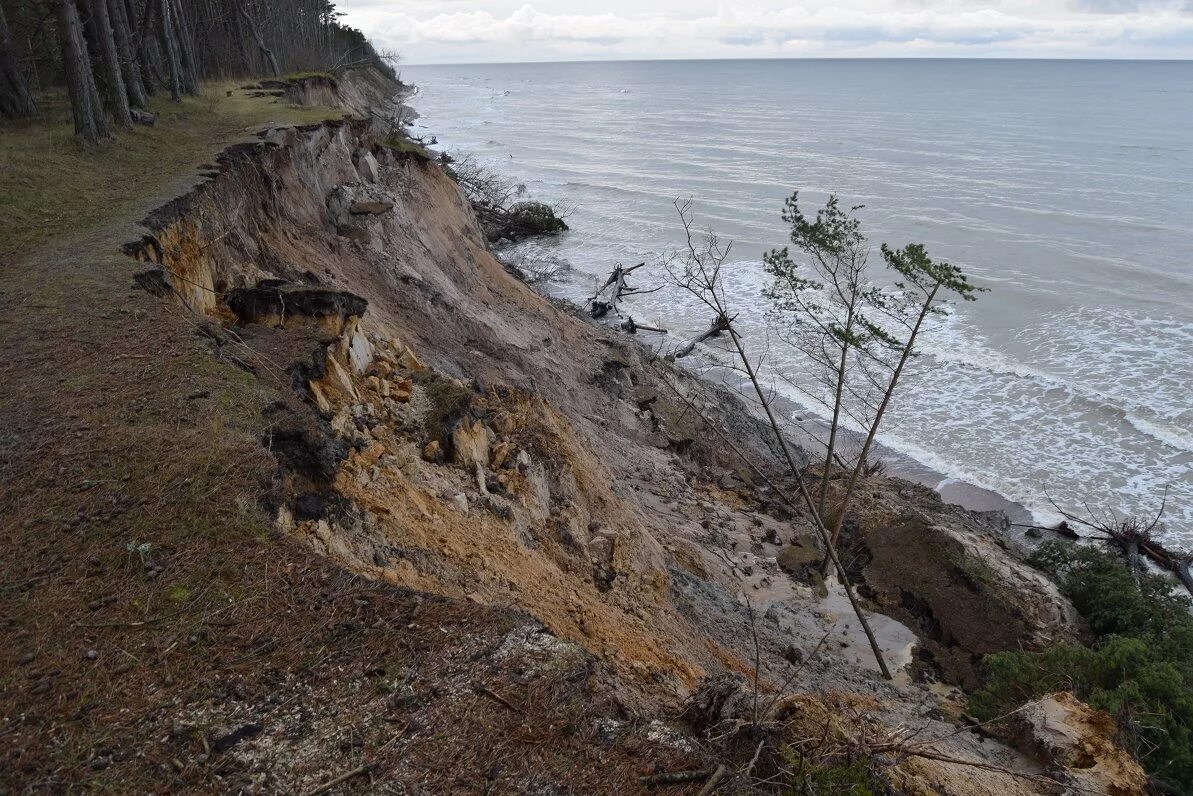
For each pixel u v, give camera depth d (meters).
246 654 5.40
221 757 4.72
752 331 35.66
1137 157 77.94
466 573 8.41
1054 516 22.94
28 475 6.77
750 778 5.37
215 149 18.89
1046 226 51.00
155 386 8.18
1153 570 20.86
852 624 15.77
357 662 5.47
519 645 5.80
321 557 6.32
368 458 9.47
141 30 29.75
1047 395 29.09
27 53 30.27
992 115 122.38
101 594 5.70
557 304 35.41
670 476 21.09
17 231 12.77
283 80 39.66
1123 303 36.88
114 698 4.98
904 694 13.19
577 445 15.34
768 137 99.44
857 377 31.27
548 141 97.62
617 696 5.80
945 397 29.53
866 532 18.98
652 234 52.06
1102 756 9.41
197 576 5.94
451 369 19.39
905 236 49.19
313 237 20.52
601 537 12.84
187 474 6.83
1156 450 25.56
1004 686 12.31
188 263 13.63
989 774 8.93
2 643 5.25
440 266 25.78
